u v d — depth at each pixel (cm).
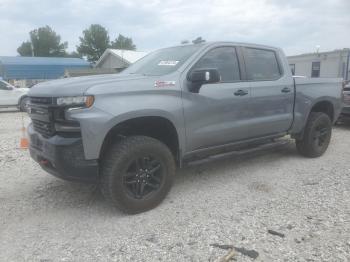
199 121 432
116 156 367
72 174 355
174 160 435
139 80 388
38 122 394
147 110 379
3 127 1083
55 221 380
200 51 448
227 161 596
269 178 506
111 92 361
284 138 601
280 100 533
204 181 498
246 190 460
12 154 667
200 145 446
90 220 380
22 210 410
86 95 346
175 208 407
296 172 531
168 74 415
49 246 329
